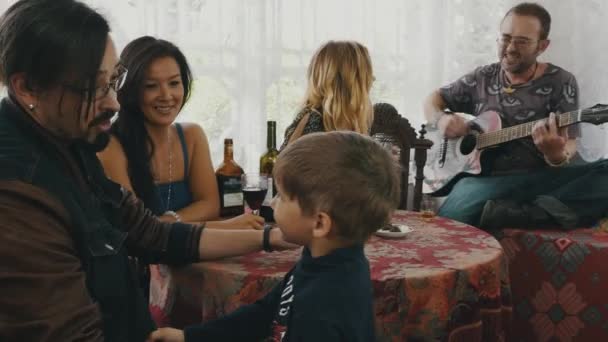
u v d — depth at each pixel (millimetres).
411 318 1161
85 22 858
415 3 2896
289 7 2695
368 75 2000
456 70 2967
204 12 2527
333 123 1958
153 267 1436
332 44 1999
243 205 1747
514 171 2578
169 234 1254
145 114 1631
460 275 1202
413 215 1788
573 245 2111
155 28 2438
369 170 930
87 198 965
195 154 1800
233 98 2623
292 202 957
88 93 873
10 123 874
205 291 1225
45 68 833
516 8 2676
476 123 2668
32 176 833
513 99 2691
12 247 760
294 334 896
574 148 2621
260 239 1286
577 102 2668
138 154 1591
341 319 875
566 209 2270
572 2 2939
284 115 2750
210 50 2559
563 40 2975
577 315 2131
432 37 2928
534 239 2209
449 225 1643
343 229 940
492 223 2285
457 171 2725
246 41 2604
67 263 827
